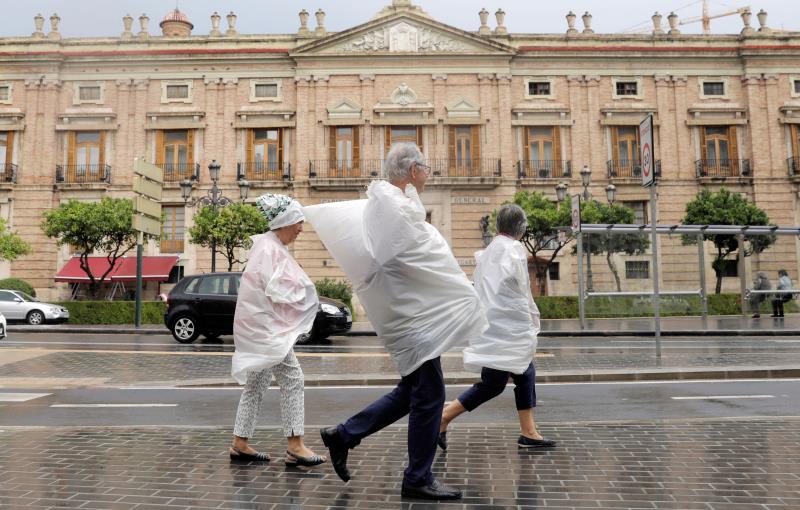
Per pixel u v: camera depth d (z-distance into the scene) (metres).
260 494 3.73
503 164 31.94
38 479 4.03
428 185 31.62
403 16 32.16
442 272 3.66
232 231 24.42
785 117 32.28
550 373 8.87
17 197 31.73
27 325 22.16
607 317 21.16
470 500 3.60
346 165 31.97
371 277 3.67
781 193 32.12
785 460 4.41
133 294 31.77
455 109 32.00
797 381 8.46
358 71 32.06
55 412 6.72
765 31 32.88
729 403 6.88
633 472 4.15
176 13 38.81
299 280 4.53
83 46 32.53
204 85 32.53
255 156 32.50
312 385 8.62
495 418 6.28
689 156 32.38
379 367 10.21
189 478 4.07
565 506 3.48
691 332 16.62
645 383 8.42
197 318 14.99
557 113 32.34
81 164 32.28
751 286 22.22
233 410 6.82
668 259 21.38
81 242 26.70
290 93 32.44
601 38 32.78
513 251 4.87
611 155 32.38
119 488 3.85
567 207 26.19
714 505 3.49
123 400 7.47
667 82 32.62
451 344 3.66
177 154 32.47
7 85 32.28
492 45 32.00
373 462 4.46
